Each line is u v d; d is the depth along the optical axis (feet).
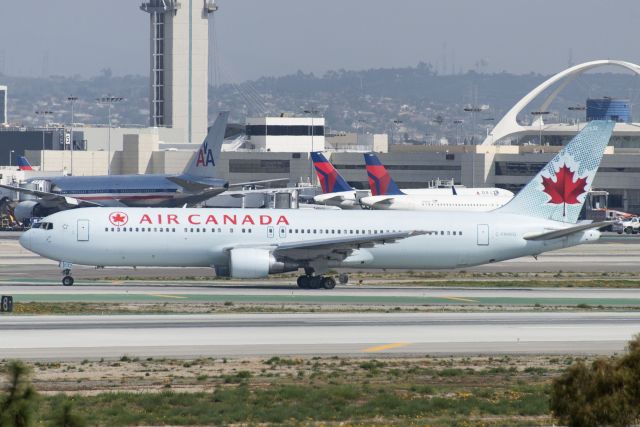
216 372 552.41
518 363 596.70
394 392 512.63
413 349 635.25
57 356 583.58
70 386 509.35
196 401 478.59
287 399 492.13
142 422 438.40
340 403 486.38
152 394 488.85
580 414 359.25
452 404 483.92
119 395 483.10
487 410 475.72
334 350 625.82
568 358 611.47
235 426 437.17
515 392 511.81
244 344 636.07
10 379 319.68
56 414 328.49
